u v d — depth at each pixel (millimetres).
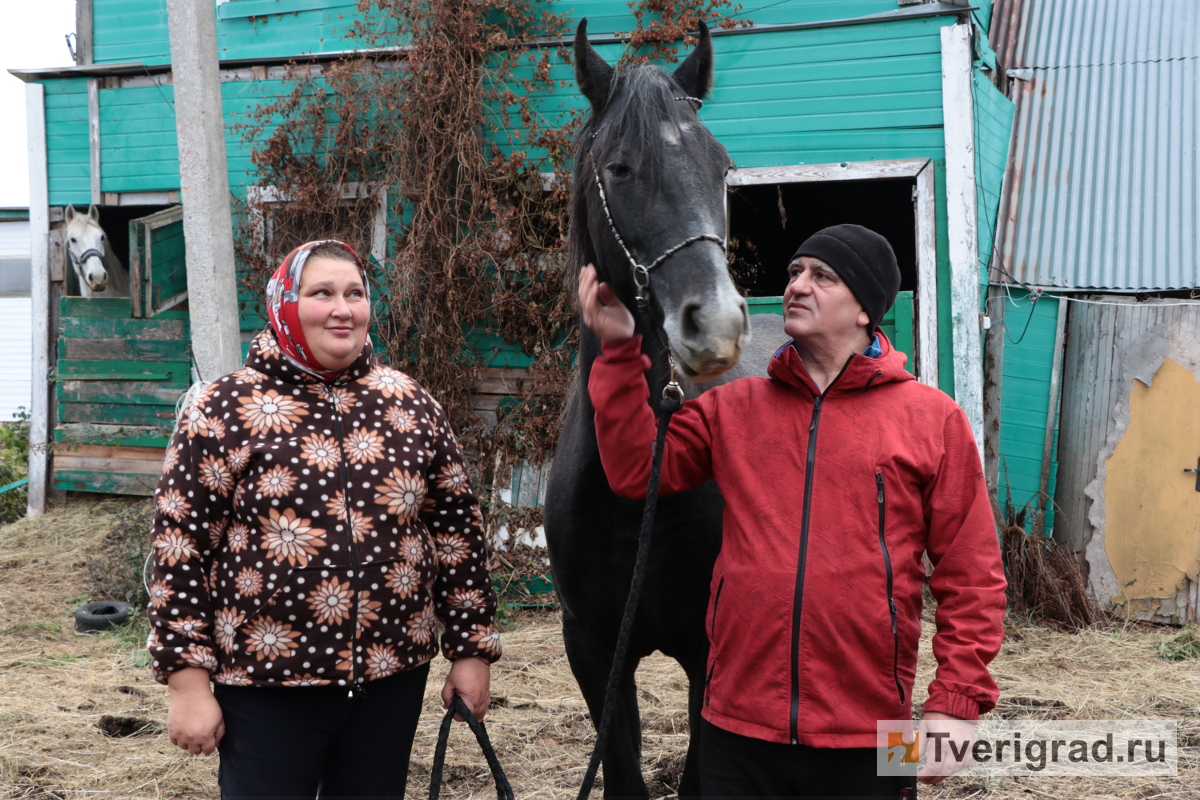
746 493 1466
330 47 5949
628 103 1541
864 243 1474
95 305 6340
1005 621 4496
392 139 5355
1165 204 5180
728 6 5027
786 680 1372
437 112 5180
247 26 6133
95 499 6578
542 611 4855
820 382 1520
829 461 1418
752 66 4953
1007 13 6457
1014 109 5781
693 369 1320
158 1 6270
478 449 5289
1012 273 5098
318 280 1471
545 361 5172
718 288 1323
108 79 6328
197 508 1426
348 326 1483
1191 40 5930
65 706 3357
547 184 5168
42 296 6516
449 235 5227
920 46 4676
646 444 1483
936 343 4715
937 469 1423
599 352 1758
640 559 1442
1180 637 4266
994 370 5113
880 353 1519
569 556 1902
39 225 6512
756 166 4969
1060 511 4961
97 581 4914
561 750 3016
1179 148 5395
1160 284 4836
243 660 1413
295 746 1438
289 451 1440
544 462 5188
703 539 1789
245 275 5953
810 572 1370
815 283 1475
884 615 1357
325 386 1521
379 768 1525
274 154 5590
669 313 1375
